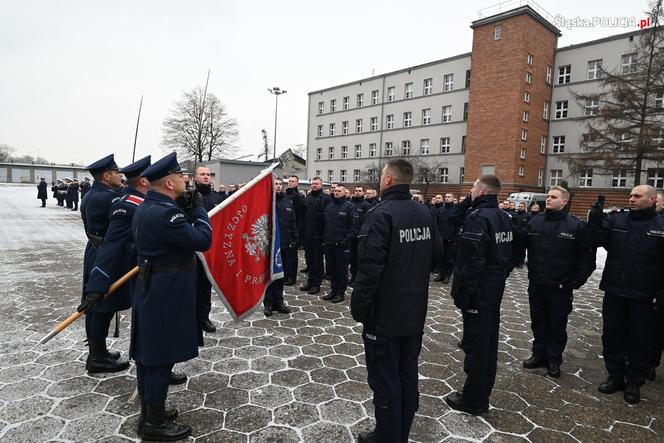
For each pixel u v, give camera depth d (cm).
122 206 345
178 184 284
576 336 528
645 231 350
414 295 261
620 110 2145
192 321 284
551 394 361
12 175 5909
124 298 357
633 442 290
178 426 278
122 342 441
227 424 294
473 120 3014
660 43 2091
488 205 329
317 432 287
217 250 412
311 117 4609
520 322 583
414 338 269
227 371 382
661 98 2123
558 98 3012
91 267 368
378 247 247
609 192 2667
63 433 276
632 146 2103
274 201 465
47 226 1608
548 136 3056
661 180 2519
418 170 3312
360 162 4069
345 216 639
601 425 312
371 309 258
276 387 353
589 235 369
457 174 3309
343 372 386
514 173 2806
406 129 3662
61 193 2764
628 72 2284
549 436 294
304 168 4822
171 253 274
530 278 413
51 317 518
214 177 2291
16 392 329
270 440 277
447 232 839
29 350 412
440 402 341
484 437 290
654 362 400
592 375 405
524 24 2759
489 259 317
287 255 748
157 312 269
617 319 365
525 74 2812
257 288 444
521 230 421
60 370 370
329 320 550
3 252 1023
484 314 313
